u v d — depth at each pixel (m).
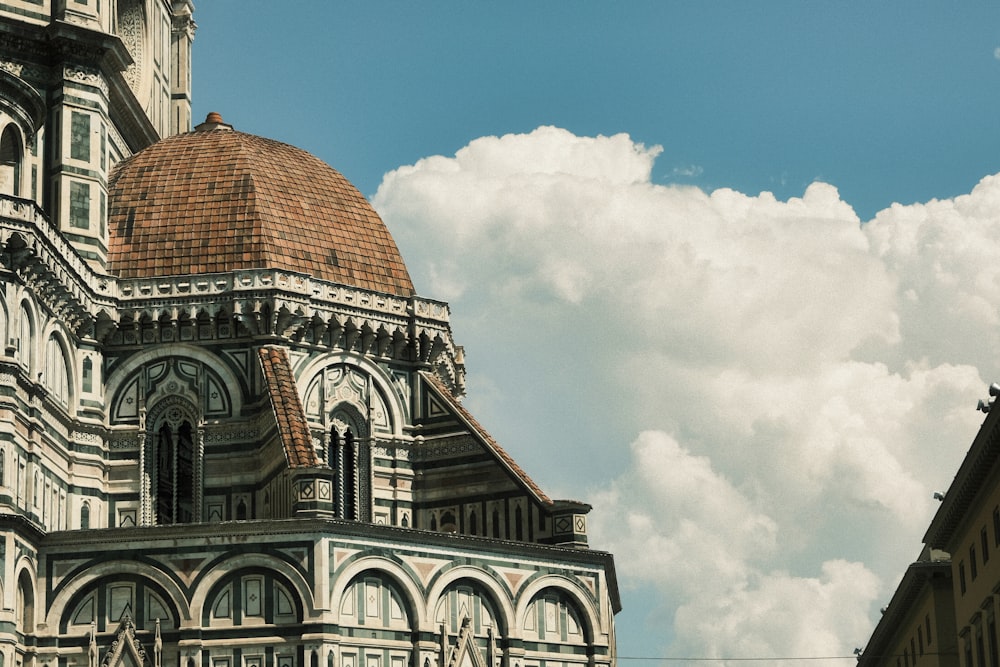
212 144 148.88
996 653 117.50
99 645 120.50
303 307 137.62
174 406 136.88
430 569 125.12
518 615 128.12
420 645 123.25
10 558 116.38
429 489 141.25
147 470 135.38
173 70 168.75
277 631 120.19
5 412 117.69
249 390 136.12
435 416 142.25
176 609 120.94
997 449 113.50
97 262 136.38
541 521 135.12
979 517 121.25
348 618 121.25
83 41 136.25
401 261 147.62
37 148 134.12
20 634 119.25
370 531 123.19
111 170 147.25
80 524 132.25
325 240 143.88
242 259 139.62
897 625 152.75
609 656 132.12
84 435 133.88
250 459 135.00
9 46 135.00
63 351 132.00
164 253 140.25
